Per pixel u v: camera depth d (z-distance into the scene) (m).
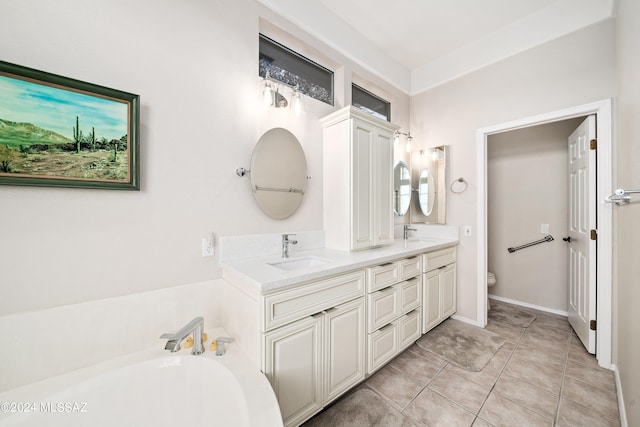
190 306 1.41
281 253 1.78
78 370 1.09
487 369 1.79
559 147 2.81
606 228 1.81
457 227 2.63
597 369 1.77
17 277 0.98
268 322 1.13
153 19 1.29
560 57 2.04
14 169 0.97
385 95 2.81
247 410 0.88
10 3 0.96
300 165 1.91
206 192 1.47
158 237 1.31
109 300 1.17
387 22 2.23
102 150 1.13
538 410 1.41
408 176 2.99
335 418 1.37
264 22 1.74
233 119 1.57
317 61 2.15
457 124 2.65
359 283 1.57
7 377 0.97
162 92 1.31
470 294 2.54
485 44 2.42
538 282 2.94
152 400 1.11
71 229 1.09
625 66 1.47
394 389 1.60
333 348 1.41
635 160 1.24
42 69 1.02
